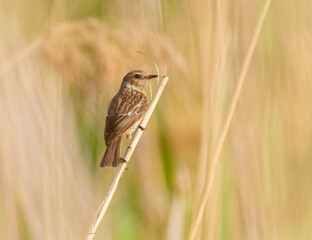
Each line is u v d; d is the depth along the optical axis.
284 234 10.38
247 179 10.36
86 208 10.91
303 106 10.79
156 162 11.44
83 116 11.41
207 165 9.56
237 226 10.26
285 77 10.82
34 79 11.10
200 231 9.22
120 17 11.66
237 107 10.47
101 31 10.62
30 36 12.81
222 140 9.02
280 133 10.66
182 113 11.00
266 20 10.87
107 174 11.75
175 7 11.20
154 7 11.30
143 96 10.84
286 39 10.96
